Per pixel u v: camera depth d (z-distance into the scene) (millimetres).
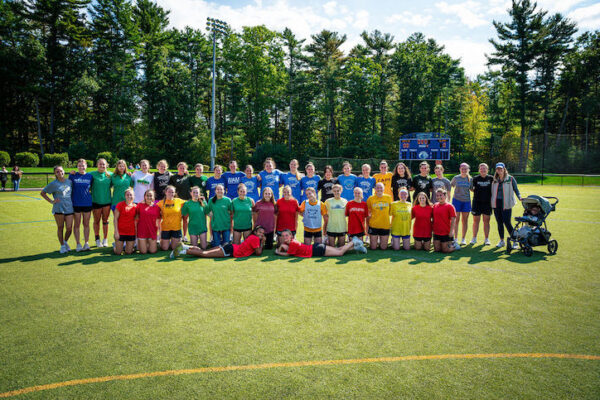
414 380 3078
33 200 18766
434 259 7262
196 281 5770
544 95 51062
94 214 8445
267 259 7246
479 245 8688
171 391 2941
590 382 3055
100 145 46031
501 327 4098
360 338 3826
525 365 3322
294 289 5387
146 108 52562
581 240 9141
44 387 3002
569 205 17266
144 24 51844
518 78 49438
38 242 8883
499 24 50219
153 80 50000
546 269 6496
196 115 53656
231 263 6910
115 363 3363
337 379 3092
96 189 8156
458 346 3666
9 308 4664
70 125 47969
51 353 3547
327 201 8070
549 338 3840
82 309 4629
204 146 51719
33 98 43000
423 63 56062
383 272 6297
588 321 4258
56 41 44969
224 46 55031
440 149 33938
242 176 9367
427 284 5633
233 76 56594
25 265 6734
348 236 8391
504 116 55125
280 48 56031
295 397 2848
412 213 8125
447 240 7770
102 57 47594
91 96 48406
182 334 3930
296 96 56625
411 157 35062
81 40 45719
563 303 4828
